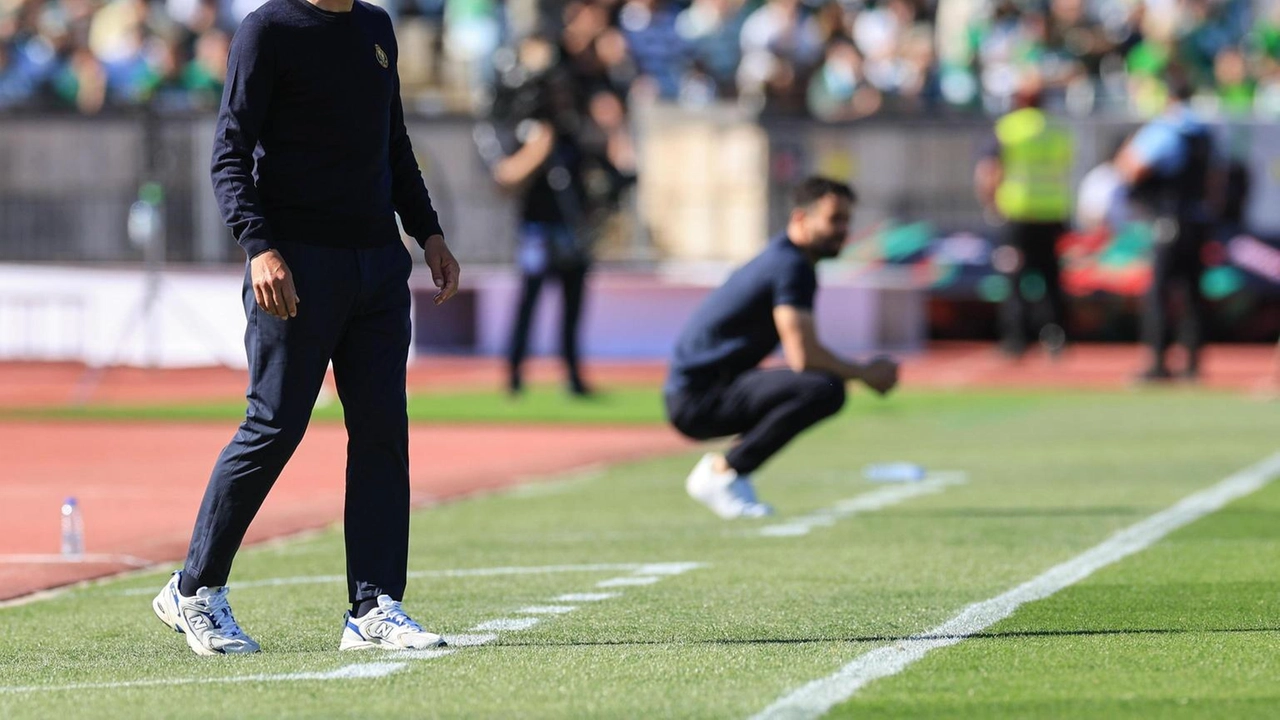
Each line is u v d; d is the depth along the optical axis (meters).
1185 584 24.86
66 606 24.58
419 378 71.25
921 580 25.55
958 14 96.94
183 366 67.44
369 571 20.81
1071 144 79.38
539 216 60.16
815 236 32.84
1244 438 48.06
